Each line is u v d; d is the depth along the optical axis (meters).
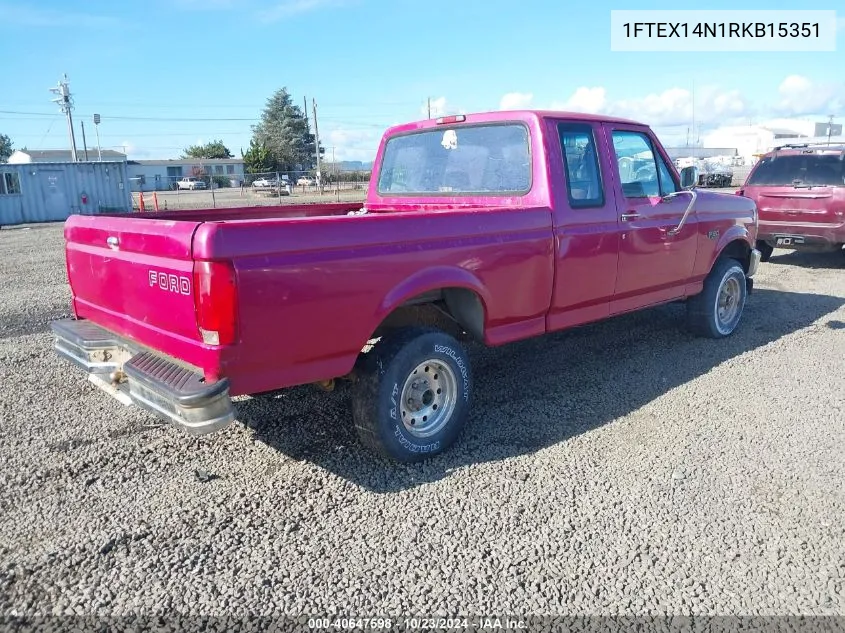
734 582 2.86
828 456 4.02
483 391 5.21
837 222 10.11
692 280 6.11
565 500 3.53
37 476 3.82
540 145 4.57
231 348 3.07
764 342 6.52
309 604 2.74
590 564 2.99
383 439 3.76
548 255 4.53
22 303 8.80
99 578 2.90
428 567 2.97
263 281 3.12
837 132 75.75
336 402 4.95
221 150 97.88
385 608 2.71
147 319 3.49
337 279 3.39
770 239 10.97
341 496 3.60
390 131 5.81
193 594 2.80
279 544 3.15
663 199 5.48
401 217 3.69
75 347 4.02
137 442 4.28
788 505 3.46
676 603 2.73
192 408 3.04
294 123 86.06
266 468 3.93
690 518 3.35
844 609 2.69
